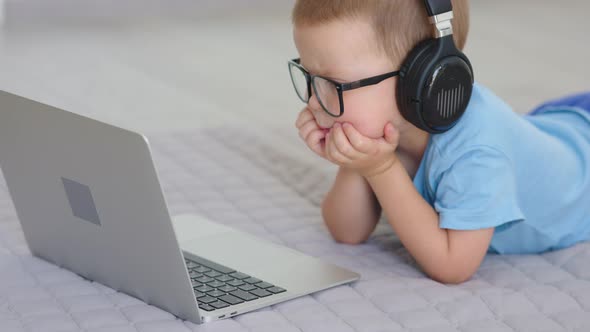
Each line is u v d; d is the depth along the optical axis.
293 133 2.49
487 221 1.38
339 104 1.33
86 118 1.21
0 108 1.39
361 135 1.33
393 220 1.42
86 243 1.38
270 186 1.97
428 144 1.46
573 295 1.37
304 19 1.34
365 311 1.30
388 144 1.36
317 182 1.99
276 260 1.47
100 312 1.30
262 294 1.32
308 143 1.42
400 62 1.33
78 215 1.35
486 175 1.38
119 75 3.21
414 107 1.31
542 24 3.88
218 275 1.40
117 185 1.22
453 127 1.41
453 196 1.40
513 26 3.84
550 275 1.47
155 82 3.14
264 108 2.85
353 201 1.59
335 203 1.60
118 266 1.34
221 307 1.27
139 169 1.16
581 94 1.88
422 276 1.47
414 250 1.42
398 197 1.40
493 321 1.27
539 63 3.26
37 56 3.42
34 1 4.11
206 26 4.06
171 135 2.35
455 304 1.32
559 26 3.85
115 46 3.66
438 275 1.42
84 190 1.30
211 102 2.91
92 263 1.40
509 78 3.05
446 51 1.30
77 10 4.19
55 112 1.27
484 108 1.42
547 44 3.55
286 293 1.33
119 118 2.67
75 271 1.46
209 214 1.78
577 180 1.59
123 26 4.04
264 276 1.40
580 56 3.37
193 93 3.02
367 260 1.55
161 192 1.15
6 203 1.82
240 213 1.79
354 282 1.41
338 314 1.29
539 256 1.57
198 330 1.22
